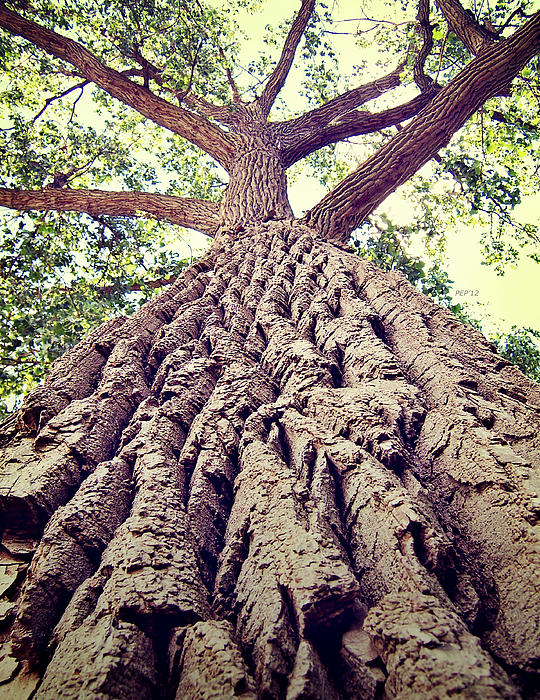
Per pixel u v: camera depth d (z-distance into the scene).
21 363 6.31
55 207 7.04
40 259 7.29
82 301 6.95
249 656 1.05
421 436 1.65
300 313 2.80
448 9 7.49
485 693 0.80
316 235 4.34
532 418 1.70
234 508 1.53
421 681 0.86
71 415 1.99
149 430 1.90
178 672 1.05
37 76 10.66
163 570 1.23
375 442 1.55
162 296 3.46
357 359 2.09
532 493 1.24
